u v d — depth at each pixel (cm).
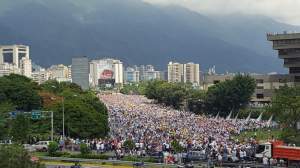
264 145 10006
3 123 13938
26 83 19700
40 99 18538
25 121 13850
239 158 9794
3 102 16712
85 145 11156
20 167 5638
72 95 19938
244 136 15850
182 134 13988
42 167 6034
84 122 15500
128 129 15888
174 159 9638
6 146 5872
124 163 9712
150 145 11400
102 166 9581
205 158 9775
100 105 18462
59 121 15525
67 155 11044
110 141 12112
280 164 9569
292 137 12756
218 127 17225
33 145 12450
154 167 9075
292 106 13438
